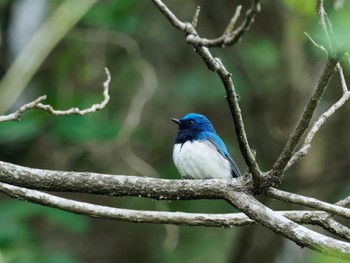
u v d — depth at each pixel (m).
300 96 14.97
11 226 10.65
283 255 14.39
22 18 13.13
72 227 10.93
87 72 14.88
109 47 15.74
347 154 15.32
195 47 5.05
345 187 14.87
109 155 14.21
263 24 16.39
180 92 15.54
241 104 16.11
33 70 11.77
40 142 13.70
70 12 12.20
